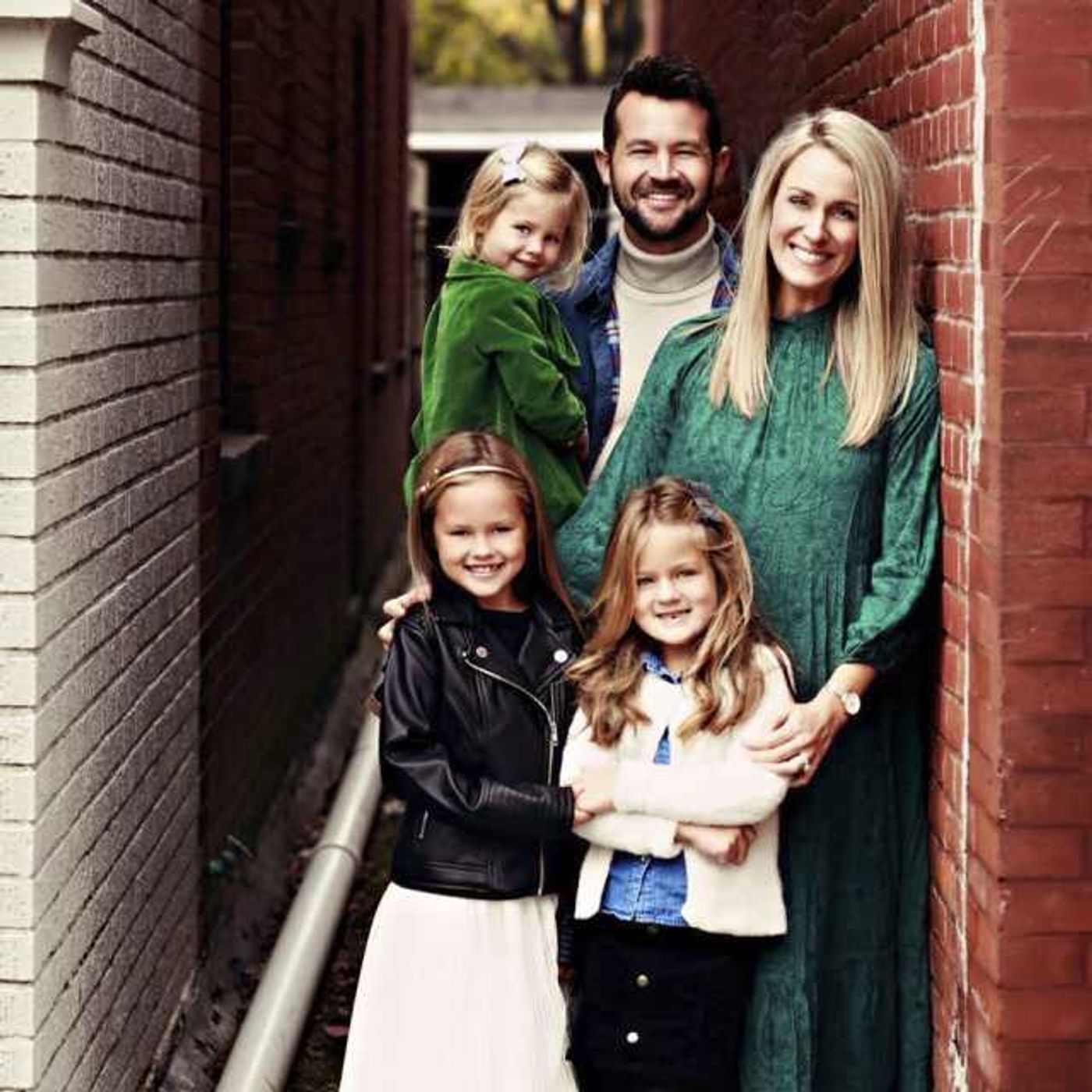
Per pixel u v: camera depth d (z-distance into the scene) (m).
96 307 5.64
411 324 25.89
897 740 5.57
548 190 5.80
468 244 5.90
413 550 5.29
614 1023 5.25
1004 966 4.88
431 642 5.23
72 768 5.39
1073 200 4.77
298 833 11.05
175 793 7.18
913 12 5.80
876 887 5.52
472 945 5.22
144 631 6.51
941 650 5.47
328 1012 8.41
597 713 5.16
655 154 5.90
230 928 8.79
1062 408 4.78
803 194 5.28
